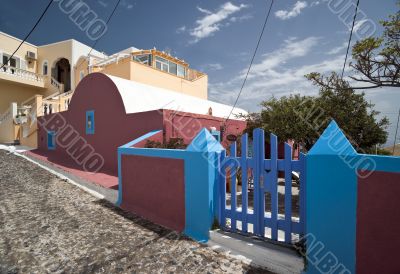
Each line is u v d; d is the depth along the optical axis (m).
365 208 2.97
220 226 4.80
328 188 3.22
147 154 6.20
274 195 4.15
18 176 10.62
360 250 2.99
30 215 6.36
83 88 13.42
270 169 4.20
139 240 4.84
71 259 4.18
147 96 12.59
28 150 16.67
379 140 8.55
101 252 4.39
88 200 7.74
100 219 6.06
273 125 8.88
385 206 2.84
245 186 4.52
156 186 5.93
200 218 4.82
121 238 4.95
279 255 3.75
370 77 4.81
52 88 23.73
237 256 4.09
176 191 5.38
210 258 4.08
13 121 19.84
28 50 23.67
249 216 4.46
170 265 3.92
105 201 7.62
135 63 16.84
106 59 19.45
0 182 9.64
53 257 4.25
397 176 2.78
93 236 5.07
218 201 4.82
